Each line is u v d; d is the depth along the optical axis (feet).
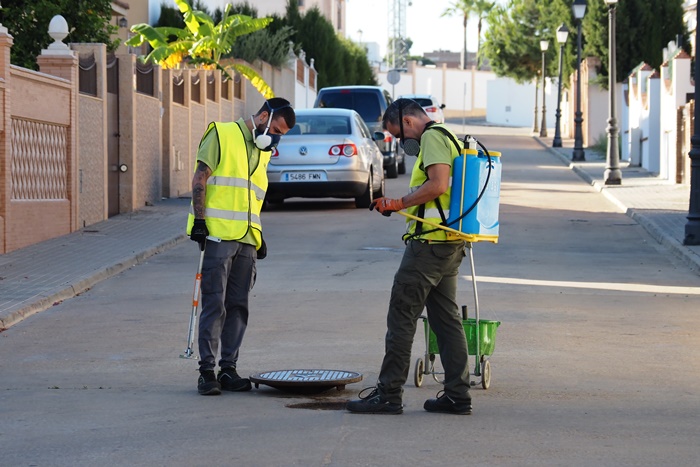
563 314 74.79
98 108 133.69
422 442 42.06
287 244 114.52
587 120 327.88
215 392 51.44
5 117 104.37
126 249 107.65
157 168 162.40
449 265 47.01
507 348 63.10
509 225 132.26
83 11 162.20
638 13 315.78
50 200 117.60
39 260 99.55
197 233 52.19
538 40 416.87
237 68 244.22
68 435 43.50
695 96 109.91
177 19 293.02
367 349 62.59
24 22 158.61
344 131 148.56
